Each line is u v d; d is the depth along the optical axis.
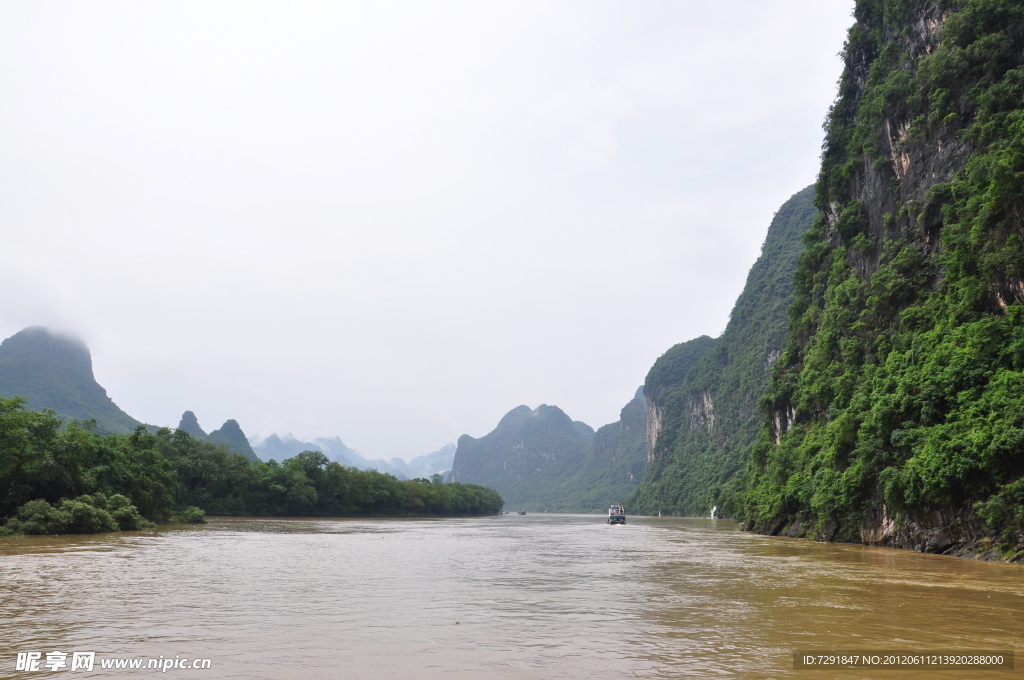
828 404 64.56
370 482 145.88
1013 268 38.88
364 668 12.16
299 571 29.31
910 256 55.84
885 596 21.33
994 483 33.72
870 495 47.78
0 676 11.45
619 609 19.05
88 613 17.64
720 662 12.62
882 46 74.19
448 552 42.72
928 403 41.09
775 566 32.28
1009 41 50.78
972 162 47.88
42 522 50.97
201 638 14.66
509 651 13.59
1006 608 18.83
